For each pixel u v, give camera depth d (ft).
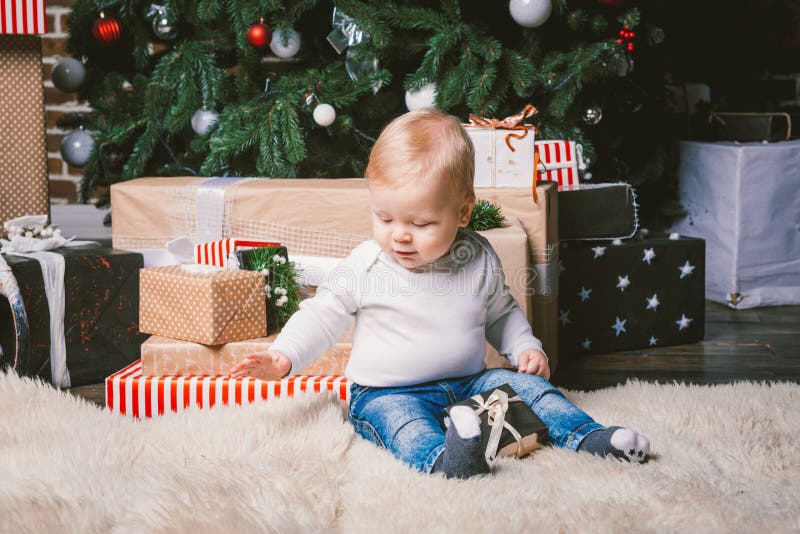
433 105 7.34
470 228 5.59
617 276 6.86
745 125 9.02
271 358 4.23
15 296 5.47
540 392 4.34
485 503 3.46
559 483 3.73
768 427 4.65
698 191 8.84
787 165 8.32
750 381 6.05
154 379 5.02
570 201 6.76
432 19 7.47
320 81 7.54
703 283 7.15
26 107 6.99
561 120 7.75
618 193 6.89
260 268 5.30
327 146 8.00
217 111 8.11
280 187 6.15
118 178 8.32
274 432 4.38
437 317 4.33
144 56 8.34
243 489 3.62
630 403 5.07
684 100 9.66
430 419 4.14
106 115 8.32
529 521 3.31
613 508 3.44
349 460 4.07
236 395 5.00
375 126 8.23
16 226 6.15
